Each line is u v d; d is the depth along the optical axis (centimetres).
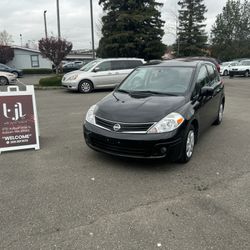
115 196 362
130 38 2708
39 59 3931
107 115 446
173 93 504
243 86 1762
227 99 1191
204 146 556
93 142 461
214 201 352
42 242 276
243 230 295
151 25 2809
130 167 452
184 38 4284
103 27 2800
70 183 398
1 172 436
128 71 1457
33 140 539
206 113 573
